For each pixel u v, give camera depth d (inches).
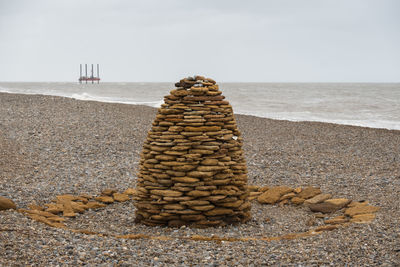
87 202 350.9
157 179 287.4
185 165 279.3
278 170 482.0
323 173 463.2
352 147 625.0
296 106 1381.6
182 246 237.0
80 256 209.8
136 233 275.9
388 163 513.3
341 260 215.2
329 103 1509.6
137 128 696.4
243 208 298.7
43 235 235.1
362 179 427.2
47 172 447.2
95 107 876.0
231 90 2844.5
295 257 219.8
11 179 410.6
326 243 239.9
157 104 1258.0
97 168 472.4
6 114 750.5
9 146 546.9
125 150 565.0
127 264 204.1
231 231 282.2
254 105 1416.1
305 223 304.8
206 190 282.0
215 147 280.4
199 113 285.3
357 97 1891.0
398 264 208.1
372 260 214.1
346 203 337.1
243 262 212.8
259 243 244.8
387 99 1728.6
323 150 600.1
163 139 285.3
